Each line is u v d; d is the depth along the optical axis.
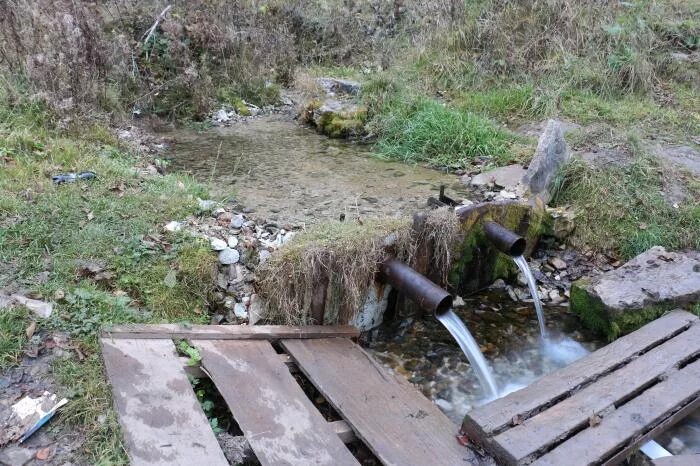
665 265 4.46
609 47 7.95
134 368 2.95
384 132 6.70
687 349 3.61
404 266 3.91
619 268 4.50
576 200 5.26
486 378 3.72
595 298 4.22
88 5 6.83
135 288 3.58
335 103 7.16
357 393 3.09
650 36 8.22
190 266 3.71
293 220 4.48
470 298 4.68
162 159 5.73
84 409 2.74
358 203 4.92
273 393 2.97
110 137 5.55
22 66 5.78
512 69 7.95
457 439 2.84
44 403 2.74
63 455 2.55
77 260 3.60
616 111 7.07
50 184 4.31
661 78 8.05
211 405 3.03
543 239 5.07
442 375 3.81
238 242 4.02
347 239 3.83
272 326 3.54
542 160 5.18
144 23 7.58
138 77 6.87
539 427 2.86
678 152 6.12
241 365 3.15
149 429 2.61
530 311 4.55
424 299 3.66
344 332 3.71
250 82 7.79
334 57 9.16
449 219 4.25
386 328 4.24
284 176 5.50
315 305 3.72
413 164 6.08
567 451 2.76
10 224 3.77
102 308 3.34
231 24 7.83
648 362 3.48
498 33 8.16
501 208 4.60
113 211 4.09
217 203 4.53
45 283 3.40
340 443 2.71
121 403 2.72
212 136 6.62
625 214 5.05
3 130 4.97
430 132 6.36
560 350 4.12
